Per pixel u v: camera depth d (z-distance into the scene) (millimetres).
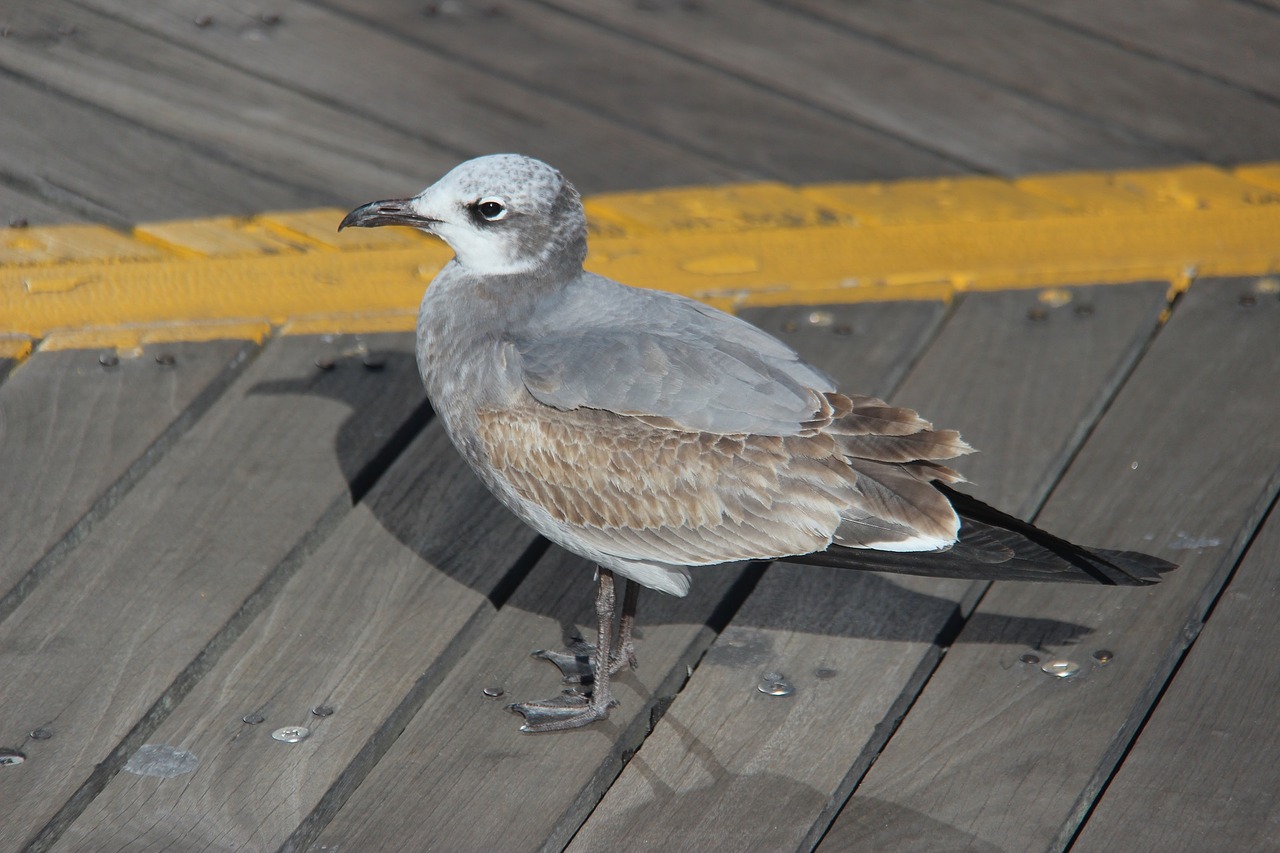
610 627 7902
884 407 7562
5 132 12148
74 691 7844
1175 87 12977
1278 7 13953
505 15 13898
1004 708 7766
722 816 7250
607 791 7445
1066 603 8367
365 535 8891
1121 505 8898
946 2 14062
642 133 12508
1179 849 6941
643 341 7723
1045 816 7168
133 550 8703
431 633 8273
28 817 7156
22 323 10367
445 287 8266
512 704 7895
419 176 11930
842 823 7195
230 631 8305
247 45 13297
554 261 8141
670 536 7680
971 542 7359
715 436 7574
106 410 9664
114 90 12672
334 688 7934
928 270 10914
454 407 8055
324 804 7332
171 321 10445
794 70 13266
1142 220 11359
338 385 9977
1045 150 12312
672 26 13805
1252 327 10188
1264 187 11727
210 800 7293
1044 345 10172
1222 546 8586
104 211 11484
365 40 13477
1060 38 13617
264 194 11711
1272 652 7918
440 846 7125
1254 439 9273
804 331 10391
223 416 9672
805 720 7762
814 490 7469
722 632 8352
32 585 8539
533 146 12312
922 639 8234
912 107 12844
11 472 9148
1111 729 7613
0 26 13297
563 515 7812
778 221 11508
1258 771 7281
